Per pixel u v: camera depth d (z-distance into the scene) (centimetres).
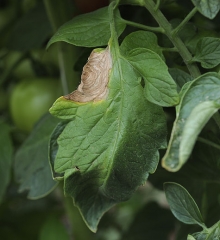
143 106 31
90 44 32
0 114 59
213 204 42
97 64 31
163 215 56
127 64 30
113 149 31
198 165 39
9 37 53
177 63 35
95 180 32
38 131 45
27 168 45
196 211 32
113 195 33
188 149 26
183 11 37
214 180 40
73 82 44
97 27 32
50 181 42
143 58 30
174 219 55
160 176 42
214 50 32
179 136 28
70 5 47
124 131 31
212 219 41
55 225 49
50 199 68
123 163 31
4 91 58
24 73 56
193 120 27
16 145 55
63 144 31
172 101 29
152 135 31
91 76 31
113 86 31
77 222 50
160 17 32
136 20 40
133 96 31
